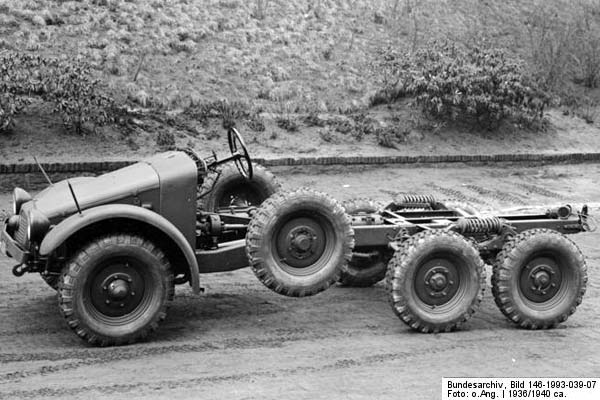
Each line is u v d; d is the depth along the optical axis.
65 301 6.45
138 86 16.89
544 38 23.38
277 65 19.05
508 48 22.47
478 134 18.73
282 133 16.88
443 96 18.23
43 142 14.57
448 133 18.42
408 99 19.20
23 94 15.46
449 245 7.21
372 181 15.80
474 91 18.36
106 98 15.33
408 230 7.73
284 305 8.23
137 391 5.61
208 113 16.80
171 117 16.28
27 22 17.83
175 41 18.67
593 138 19.92
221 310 7.96
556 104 21.17
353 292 8.88
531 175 17.52
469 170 17.33
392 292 7.17
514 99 18.70
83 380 5.81
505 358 6.63
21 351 6.47
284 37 20.12
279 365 6.28
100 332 6.56
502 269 7.48
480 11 23.97
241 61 18.70
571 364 6.52
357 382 5.92
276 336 7.11
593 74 22.77
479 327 7.62
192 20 19.75
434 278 7.27
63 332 7.03
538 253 7.56
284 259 7.16
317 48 20.11
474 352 6.78
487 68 18.61
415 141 17.80
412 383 5.93
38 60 15.43
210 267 7.33
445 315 7.29
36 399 5.41
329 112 18.12
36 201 7.03
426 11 23.14
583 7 25.73
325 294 8.75
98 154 14.59
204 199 8.64
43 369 6.04
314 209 7.14
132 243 6.62
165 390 5.64
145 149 15.06
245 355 6.52
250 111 17.20
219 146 15.83
